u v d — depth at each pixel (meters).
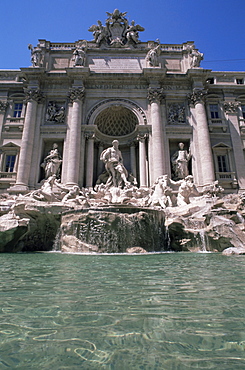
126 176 24.50
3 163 27.23
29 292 4.07
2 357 2.05
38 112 27.59
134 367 1.89
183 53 30.67
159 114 27.17
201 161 26.08
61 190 23.70
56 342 2.32
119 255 11.08
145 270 6.43
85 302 3.53
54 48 30.86
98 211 13.77
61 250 14.06
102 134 29.67
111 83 28.83
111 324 2.74
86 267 7.03
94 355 2.09
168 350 2.17
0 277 5.43
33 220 16.09
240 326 2.69
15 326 2.68
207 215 14.45
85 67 27.53
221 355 2.08
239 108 29.86
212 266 7.09
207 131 26.80
